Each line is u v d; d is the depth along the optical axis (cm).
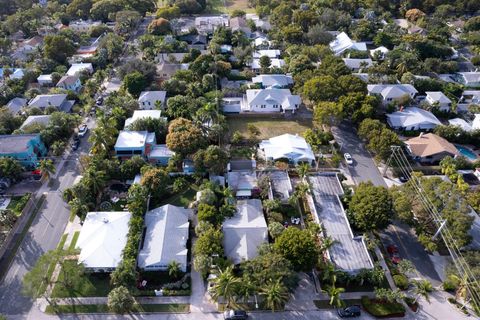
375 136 10350
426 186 8244
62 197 9131
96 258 7206
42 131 10694
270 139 11112
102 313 6675
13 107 12269
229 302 6800
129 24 19638
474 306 6794
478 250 7594
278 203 8675
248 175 9756
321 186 9344
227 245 7588
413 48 16662
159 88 13625
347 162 10581
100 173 8794
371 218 7750
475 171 10044
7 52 17075
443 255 7894
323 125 12288
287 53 16788
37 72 14650
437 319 6712
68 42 16362
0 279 7250
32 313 6669
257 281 6519
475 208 8319
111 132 10206
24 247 7906
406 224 8662
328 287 6862
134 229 7662
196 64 14412
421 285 6769
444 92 13662
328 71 13650
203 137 10231
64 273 7094
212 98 12744
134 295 6856
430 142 10750
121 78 14312
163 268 7306
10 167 9338
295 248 6844
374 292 7088
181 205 9012
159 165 10275
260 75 14525
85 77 14788
